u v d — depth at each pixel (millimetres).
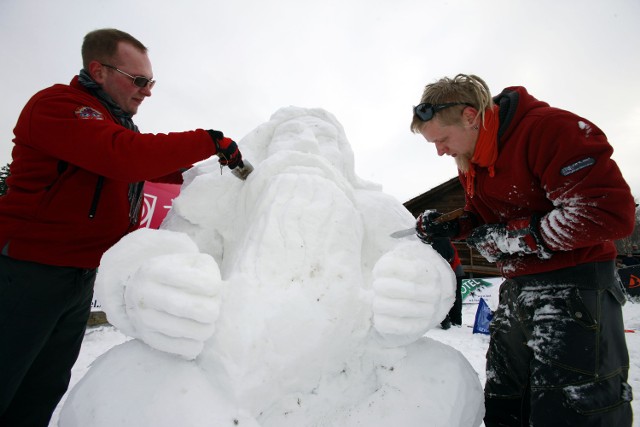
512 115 1188
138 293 890
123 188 1463
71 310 1533
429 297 1069
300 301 1083
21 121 1243
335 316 1118
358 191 1694
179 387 920
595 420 1115
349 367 1183
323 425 1062
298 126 1717
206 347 991
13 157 1315
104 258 988
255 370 968
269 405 1003
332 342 1106
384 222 1526
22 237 1260
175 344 926
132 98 1543
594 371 1141
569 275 1212
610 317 1183
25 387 1455
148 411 875
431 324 1131
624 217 972
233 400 927
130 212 1556
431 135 1294
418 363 1189
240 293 1058
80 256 1382
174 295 883
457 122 1225
